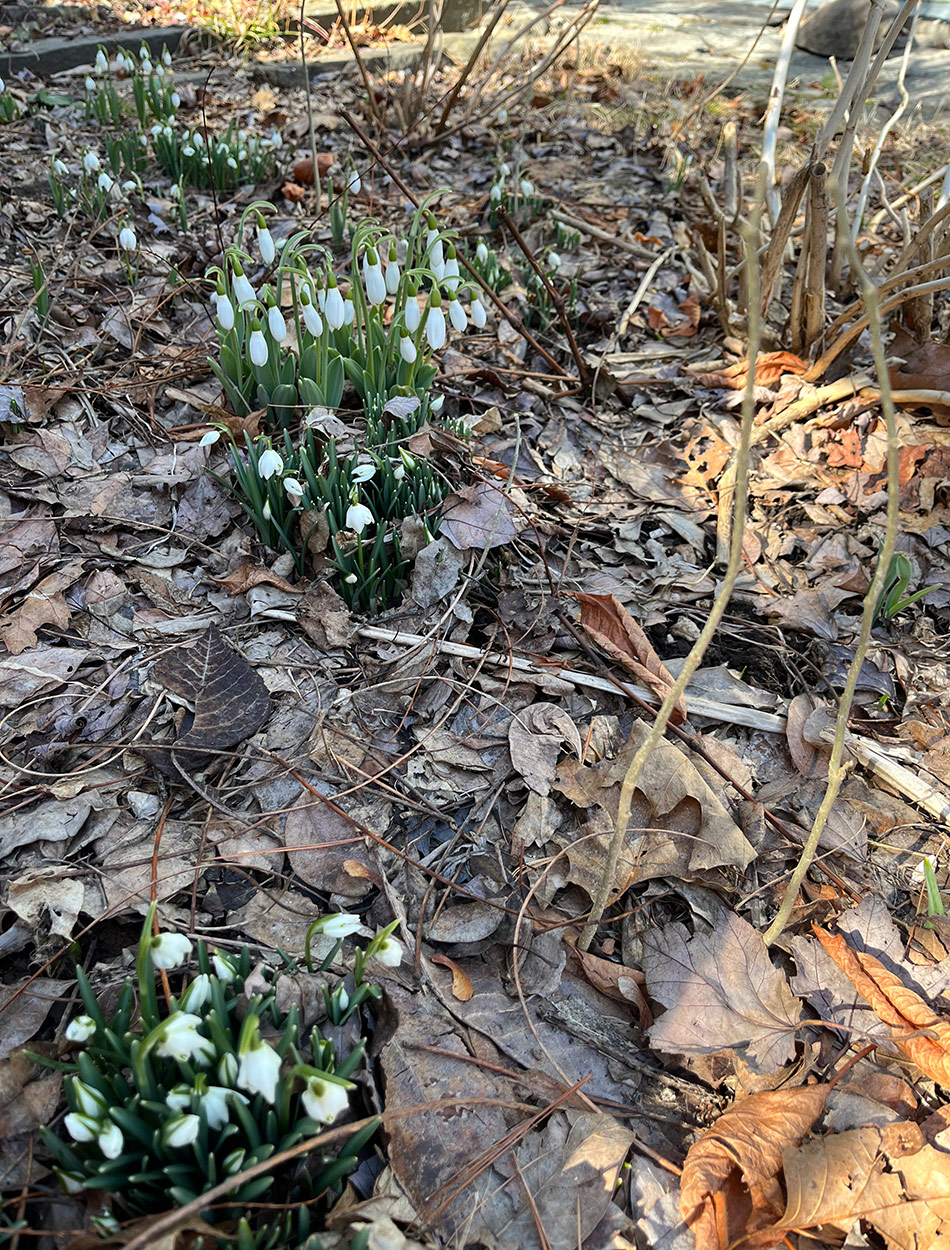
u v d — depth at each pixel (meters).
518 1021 1.63
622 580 2.61
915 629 2.55
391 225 4.16
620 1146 1.45
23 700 2.03
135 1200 1.25
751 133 5.89
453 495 2.53
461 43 6.98
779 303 3.87
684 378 3.48
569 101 6.32
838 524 2.85
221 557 2.46
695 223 3.79
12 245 3.57
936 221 2.90
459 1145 1.42
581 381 3.38
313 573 2.41
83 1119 1.16
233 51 6.25
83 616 2.25
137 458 2.70
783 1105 1.48
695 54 7.54
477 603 2.44
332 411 2.60
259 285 3.41
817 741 2.17
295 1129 1.25
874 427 3.13
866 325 3.01
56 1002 1.56
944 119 5.96
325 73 6.14
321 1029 1.52
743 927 1.77
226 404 2.91
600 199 4.88
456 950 1.73
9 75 5.36
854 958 1.71
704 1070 1.59
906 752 2.19
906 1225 1.34
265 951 1.65
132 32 6.05
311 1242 1.17
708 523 2.88
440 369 3.28
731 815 1.98
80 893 1.70
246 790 1.93
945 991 1.72
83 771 1.90
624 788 1.53
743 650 2.45
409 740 2.10
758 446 3.16
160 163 4.37
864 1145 1.44
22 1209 1.27
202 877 1.77
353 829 1.89
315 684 2.18
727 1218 1.36
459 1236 1.34
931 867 1.81
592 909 1.78
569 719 2.16
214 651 2.18
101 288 3.41
